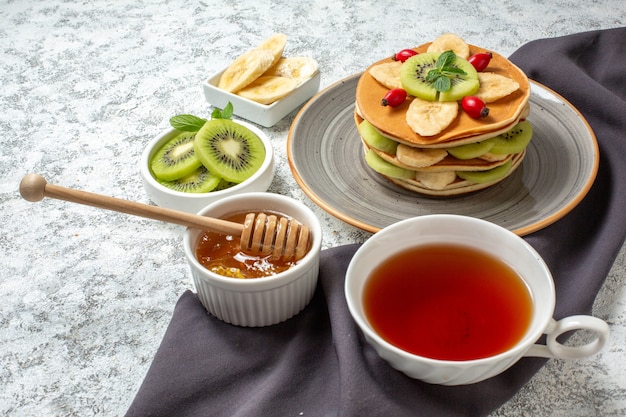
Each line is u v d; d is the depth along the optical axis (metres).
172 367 0.49
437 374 0.45
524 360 0.49
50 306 0.55
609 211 0.57
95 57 0.79
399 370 0.47
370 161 0.60
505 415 0.49
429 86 0.58
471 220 0.50
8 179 0.65
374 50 0.78
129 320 0.54
